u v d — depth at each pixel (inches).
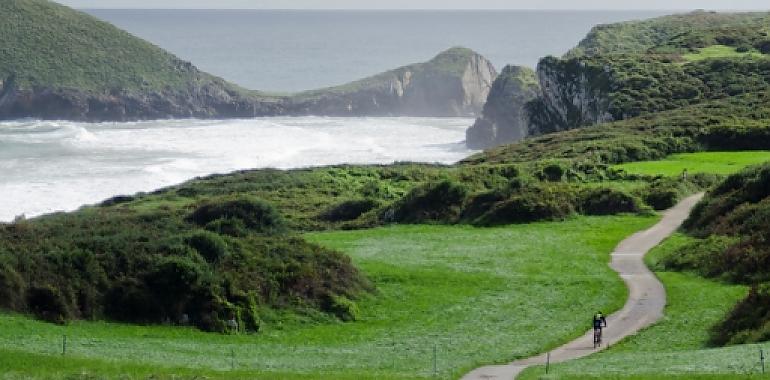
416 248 2787.9
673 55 6993.1
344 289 2159.2
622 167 3959.2
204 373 1421.0
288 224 3452.3
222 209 3016.7
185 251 2081.7
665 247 2620.6
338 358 1690.5
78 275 1909.4
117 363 1455.5
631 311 2052.2
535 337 1872.5
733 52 7130.9
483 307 2121.1
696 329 1865.2
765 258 2191.2
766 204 2610.7
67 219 3002.0
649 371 1424.7
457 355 1726.1
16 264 1865.2
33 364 1406.3
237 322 1927.9
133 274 1964.8
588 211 3245.6
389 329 1979.6
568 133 5319.9
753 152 4271.7
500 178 3767.2
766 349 1523.1
